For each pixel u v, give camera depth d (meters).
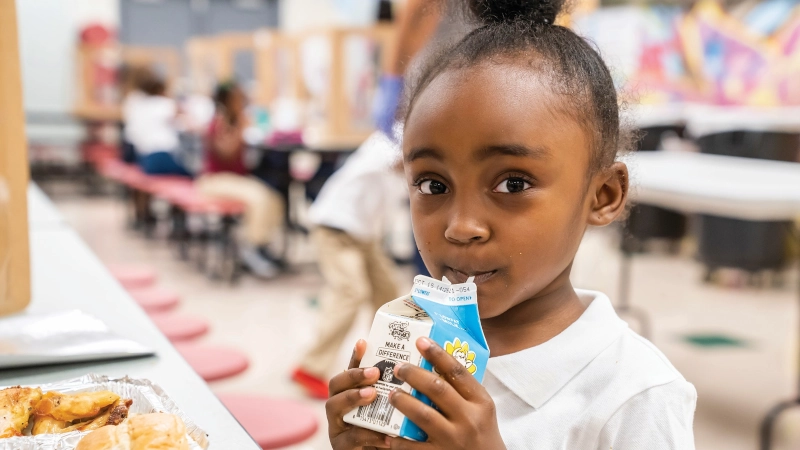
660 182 2.60
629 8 6.86
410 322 0.62
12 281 1.03
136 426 0.58
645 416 0.75
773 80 6.05
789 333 3.76
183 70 11.65
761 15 6.14
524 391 0.79
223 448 0.64
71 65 8.84
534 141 0.69
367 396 0.60
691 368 3.23
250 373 3.13
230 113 5.01
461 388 0.60
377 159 2.75
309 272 5.09
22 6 8.59
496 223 0.70
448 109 0.71
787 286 4.77
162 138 6.54
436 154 0.71
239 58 10.78
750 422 2.69
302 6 11.70
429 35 2.10
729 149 4.98
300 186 5.98
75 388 0.73
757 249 4.66
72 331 0.92
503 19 0.86
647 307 4.23
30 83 8.74
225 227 4.95
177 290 4.56
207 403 0.74
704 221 4.85
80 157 8.64
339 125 4.95
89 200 8.37
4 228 1.02
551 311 0.83
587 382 0.79
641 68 6.77
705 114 5.71
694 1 6.66
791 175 2.85
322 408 2.73
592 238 6.12
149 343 0.94
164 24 11.58
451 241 0.72
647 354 0.81
